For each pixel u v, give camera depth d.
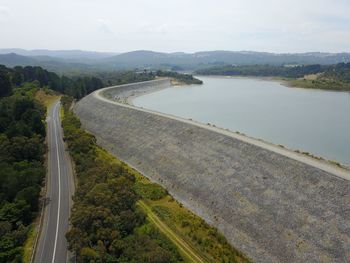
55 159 76.25
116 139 101.50
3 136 70.50
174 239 47.62
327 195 47.75
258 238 48.91
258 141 68.94
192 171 69.81
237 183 59.94
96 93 166.75
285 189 52.97
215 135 76.00
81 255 37.16
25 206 48.72
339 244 41.59
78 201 48.09
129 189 52.59
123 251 39.72
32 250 42.88
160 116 99.62
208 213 57.75
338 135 109.25
